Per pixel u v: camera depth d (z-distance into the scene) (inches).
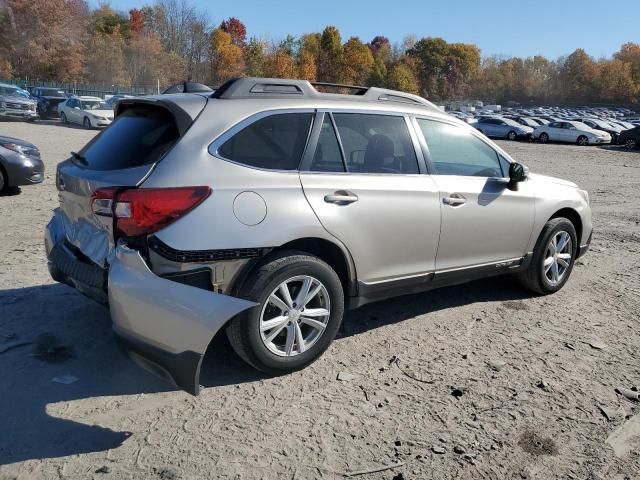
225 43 3816.4
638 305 215.9
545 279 217.6
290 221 144.5
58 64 2783.0
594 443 128.4
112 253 134.8
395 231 165.9
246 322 140.4
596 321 198.7
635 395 148.7
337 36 4559.5
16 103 1120.8
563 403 144.3
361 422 133.2
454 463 119.8
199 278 133.6
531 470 118.7
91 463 116.4
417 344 175.0
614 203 479.5
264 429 129.3
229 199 136.9
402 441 126.6
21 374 149.3
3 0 2628.0
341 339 176.7
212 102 146.4
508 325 191.9
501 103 5782.5
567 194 219.9
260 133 147.7
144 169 134.6
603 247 309.7
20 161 381.7
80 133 971.3
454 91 5615.2
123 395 141.7
